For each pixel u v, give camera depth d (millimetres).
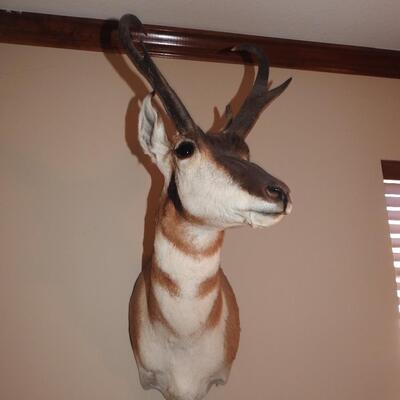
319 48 1826
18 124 1562
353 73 1890
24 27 1624
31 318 1403
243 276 1546
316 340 1548
